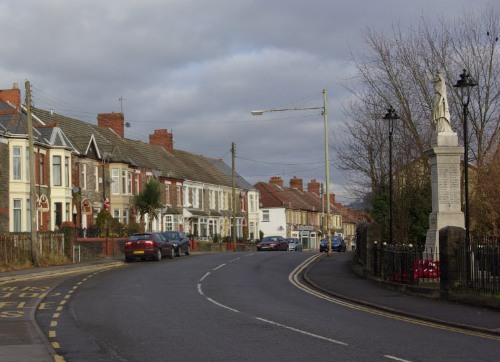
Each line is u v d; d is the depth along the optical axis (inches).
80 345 451.8
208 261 1433.3
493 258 666.8
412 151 1277.1
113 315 607.5
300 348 430.9
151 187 2113.7
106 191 2069.4
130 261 1482.5
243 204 3275.1
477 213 1042.1
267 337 477.4
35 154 1713.8
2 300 739.4
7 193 1616.6
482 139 1137.4
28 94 1306.6
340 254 1734.7
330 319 577.0
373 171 1336.1
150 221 2150.6
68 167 1834.4
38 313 626.8
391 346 437.4
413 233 1217.4
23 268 1223.5
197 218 2709.2
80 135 2027.6
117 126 2452.0
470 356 399.9
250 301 721.0
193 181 2736.2
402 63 1218.6
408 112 1203.9
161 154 2716.5
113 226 1806.1
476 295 662.5
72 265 1322.6
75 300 733.3
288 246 2529.5
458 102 1142.3
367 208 1483.8
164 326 536.4
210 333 498.0
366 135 1362.0
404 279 812.6
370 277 943.0
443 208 862.5
